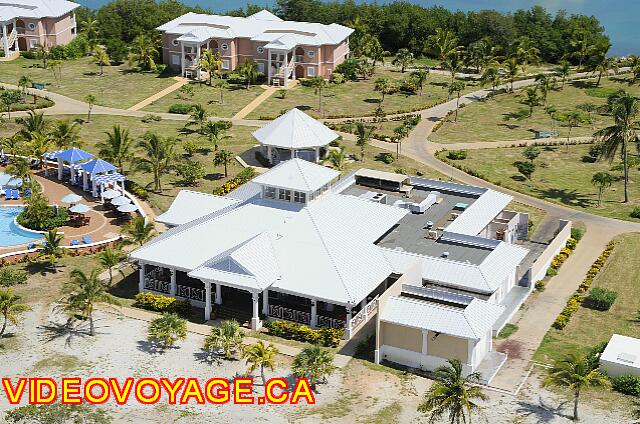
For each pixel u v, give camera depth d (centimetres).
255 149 13500
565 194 12081
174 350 7588
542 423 6569
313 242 8306
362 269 8181
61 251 9325
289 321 8125
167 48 18012
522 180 12569
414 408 6769
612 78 17975
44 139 12244
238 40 17700
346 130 14550
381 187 10794
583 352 7756
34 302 8431
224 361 7431
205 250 8531
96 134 13925
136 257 8556
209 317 8200
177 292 8612
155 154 11494
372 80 17812
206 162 12825
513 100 16662
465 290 8275
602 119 15338
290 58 17300
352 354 7619
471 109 16162
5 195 11400
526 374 7369
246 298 8594
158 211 10931
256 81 17250
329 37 17612
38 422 6475
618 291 9100
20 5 18825
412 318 7338
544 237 10531
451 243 9156
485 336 7469
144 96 16262
